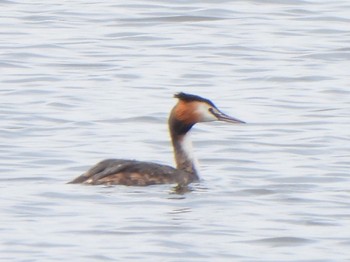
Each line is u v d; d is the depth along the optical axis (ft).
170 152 60.80
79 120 66.39
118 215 48.75
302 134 64.28
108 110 68.59
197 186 53.78
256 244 45.73
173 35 88.99
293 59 82.43
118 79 76.38
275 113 68.85
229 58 82.53
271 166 57.88
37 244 45.09
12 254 43.96
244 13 96.37
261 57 82.79
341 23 93.45
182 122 56.24
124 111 68.44
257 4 99.66
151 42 86.89
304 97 72.64
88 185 52.80
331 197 52.19
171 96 72.23
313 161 58.80
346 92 73.87
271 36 88.89
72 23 92.17
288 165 58.03
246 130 65.21
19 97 71.26
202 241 45.83
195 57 82.69
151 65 80.18
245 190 53.16
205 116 56.29
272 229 47.42
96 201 50.60
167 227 47.26
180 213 49.26
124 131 64.49
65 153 59.72
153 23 92.58
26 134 63.31
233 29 90.99
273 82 76.38
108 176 53.11
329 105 70.85
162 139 63.16
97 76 77.05
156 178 53.52
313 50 84.89
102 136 63.31
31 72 77.51
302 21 94.02
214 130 65.10
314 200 51.75
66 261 43.34
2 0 99.76
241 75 78.02
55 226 47.11
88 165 57.57
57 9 96.84
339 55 83.56
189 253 44.47
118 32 89.56
